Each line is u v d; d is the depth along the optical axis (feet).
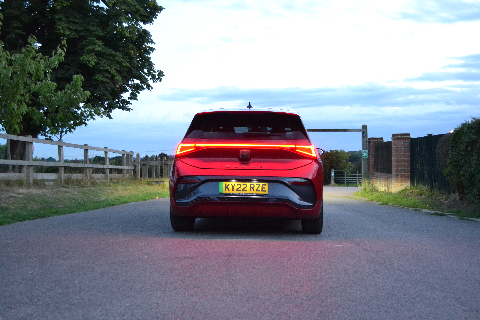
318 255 15.64
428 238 19.71
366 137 80.07
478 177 30.94
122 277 12.37
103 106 72.95
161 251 16.02
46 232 20.34
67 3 67.46
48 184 42.78
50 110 49.90
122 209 32.89
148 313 9.53
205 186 19.15
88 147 52.80
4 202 29.43
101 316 9.32
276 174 19.03
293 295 10.91
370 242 18.51
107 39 72.28
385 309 9.94
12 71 41.96
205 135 19.74
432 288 11.59
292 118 20.07
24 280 11.98
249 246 17.20
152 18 78.69
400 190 55.01
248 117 20.02
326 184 178.19
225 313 9.60
